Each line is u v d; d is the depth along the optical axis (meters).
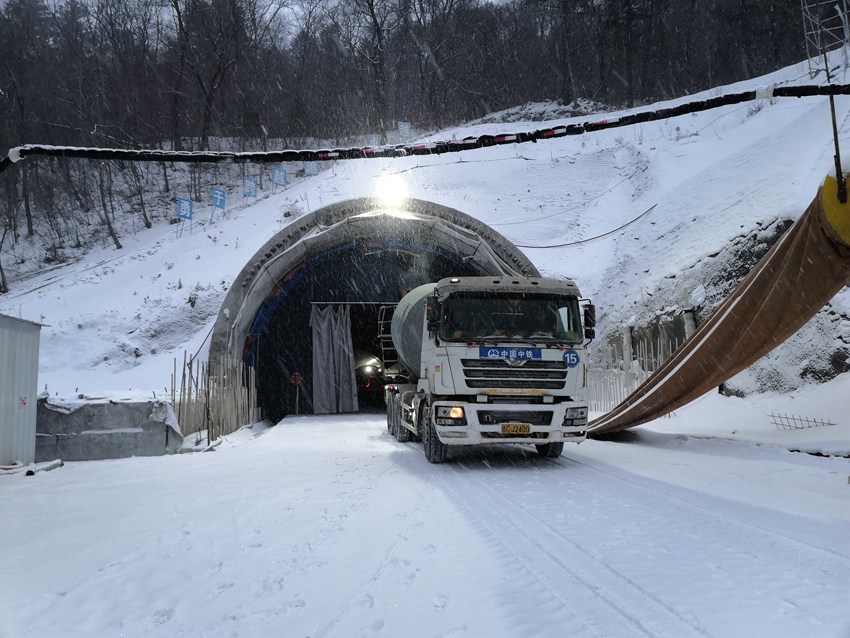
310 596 4.43
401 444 14.45
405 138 56.28
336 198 37.16
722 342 10.80
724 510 6.93
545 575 4.75
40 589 4.69
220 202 40.16
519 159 41.94
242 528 6.45
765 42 60.62
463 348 10.37
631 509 7.05
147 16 62.44
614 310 23.80
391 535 6.07
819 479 8.74
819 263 8.81
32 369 11.53
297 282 23.78
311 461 11.58
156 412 13.23
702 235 21.48
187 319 26.56
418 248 23.70
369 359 30.42
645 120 4.43
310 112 63.78
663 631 3.69
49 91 55.19
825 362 14.20
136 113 59.72
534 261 29.25
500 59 70.81
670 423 15.78
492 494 8.09
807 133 21.91
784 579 4.59
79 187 56.22
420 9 69.56
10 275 44.06
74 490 8.82
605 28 65.62
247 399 19.62
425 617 3.98
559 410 10.29
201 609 4.23
